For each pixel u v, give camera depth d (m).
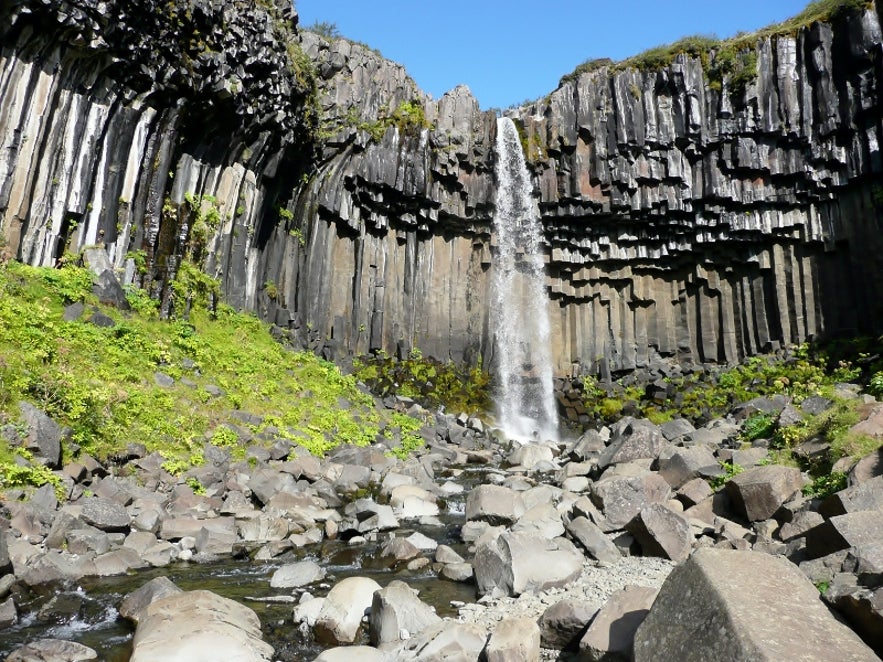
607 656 5.76
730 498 11.12
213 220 20.64
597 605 7.34
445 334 29.31
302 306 24.81
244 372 18.83
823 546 7.79
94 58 16.75
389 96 27.73
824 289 27.77
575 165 29.17
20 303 14.28
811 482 11.05
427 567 9.78
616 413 28.81
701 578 5.12
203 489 12.80
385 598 6.97
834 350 26.50
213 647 6.03
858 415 12.83
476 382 28.72
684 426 18.45
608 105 29.33
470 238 30.56
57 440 11.38
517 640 6.01
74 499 10.93
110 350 15.16
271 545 10.34
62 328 14.59
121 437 13.11
